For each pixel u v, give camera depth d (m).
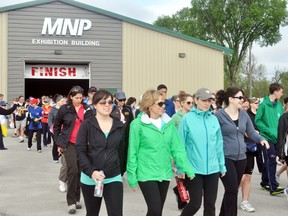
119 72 26.09
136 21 26.08
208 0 52.22
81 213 7.38
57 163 13.35
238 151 6.27
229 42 52.88
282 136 8.24
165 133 5.36
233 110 6.41
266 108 8.98
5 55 24.70
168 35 26.52
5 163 13.34
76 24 25.48
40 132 16.09
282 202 8.43
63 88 35.38
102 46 25.88
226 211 6.23
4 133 12.91
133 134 5.30
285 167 10.05
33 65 25.69
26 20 24.95
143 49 26.31
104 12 25.72
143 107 5.38
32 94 35.59
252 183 10.48
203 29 53.31
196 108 5.97
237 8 50.56
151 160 5.27
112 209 4.89
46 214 7.36
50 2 25.16
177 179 5.79
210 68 27.00
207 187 5.70
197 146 5.66
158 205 5.16
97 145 4.96
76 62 25.75
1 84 24.66
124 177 10.87
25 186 9.80
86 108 7.48
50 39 25.25
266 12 50.75
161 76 26.47
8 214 7.38
